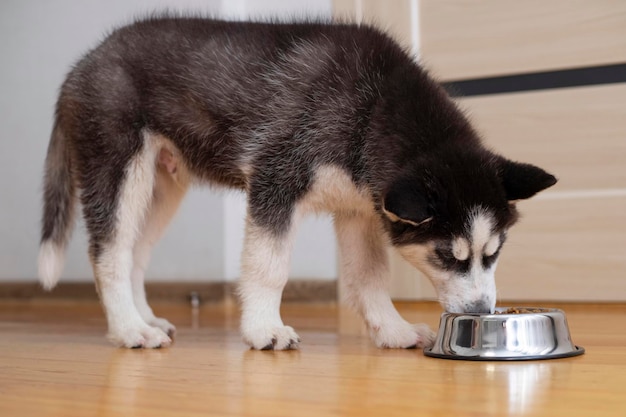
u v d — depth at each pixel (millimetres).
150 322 1633
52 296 2471
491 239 1320
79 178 1539
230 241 2291
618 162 1970
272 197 1434
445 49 2102
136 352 1438
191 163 1544
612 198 1978
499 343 1301
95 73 1528
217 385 1165
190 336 1638
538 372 1209
